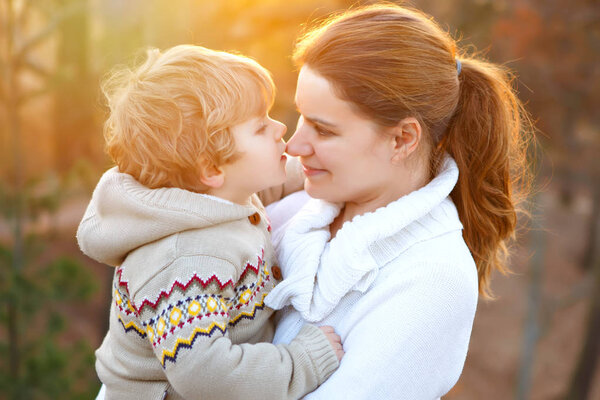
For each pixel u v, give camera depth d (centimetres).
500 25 925
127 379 143
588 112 1019
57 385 586
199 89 136
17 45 672
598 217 1870
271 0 719
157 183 142
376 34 137
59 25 766
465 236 161
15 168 639
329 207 155
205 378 123
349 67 134
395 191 149
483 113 153
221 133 139
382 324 130
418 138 141
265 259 149
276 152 148
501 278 1816
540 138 1058
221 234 138
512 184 177
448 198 156
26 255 625
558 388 1460
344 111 137
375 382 126
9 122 714
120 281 138
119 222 137
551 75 988
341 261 137
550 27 947
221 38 724
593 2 945
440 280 131
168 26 725
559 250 1945
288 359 130
